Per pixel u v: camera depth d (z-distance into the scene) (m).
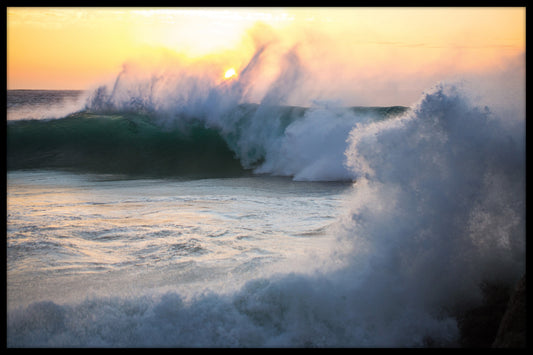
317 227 7.94
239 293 4.86
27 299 4.87
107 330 4.50
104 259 6.21
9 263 6.01
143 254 6.42
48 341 4.35
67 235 7.30
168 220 8.41
